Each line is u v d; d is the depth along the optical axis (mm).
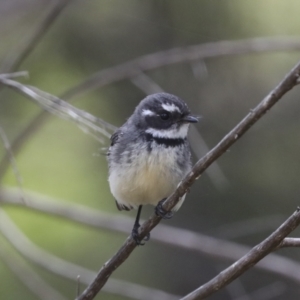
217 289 6766
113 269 7684
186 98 12750
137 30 13117
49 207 12602
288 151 12688
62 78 13547
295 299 13469
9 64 12266
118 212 13945
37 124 12398
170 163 8352
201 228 13070
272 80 12820
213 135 12562
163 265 13703
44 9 14094
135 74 11703
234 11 12688
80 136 14031
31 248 12297
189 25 12812
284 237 6387
